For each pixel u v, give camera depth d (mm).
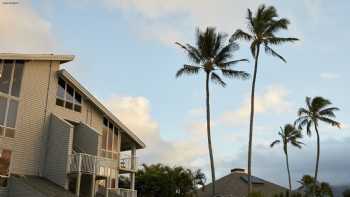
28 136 25828
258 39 32438
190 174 49812
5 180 23703
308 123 50781
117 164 30766
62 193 23641
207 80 31516
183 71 31656
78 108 29344
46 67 27625
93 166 26516
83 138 28625
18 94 25594
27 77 26297
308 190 64875
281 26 32406
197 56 31703
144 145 32562
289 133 60500
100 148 27781
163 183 47000
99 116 30734
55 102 27797
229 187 56000
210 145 30391
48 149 26844
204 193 56281
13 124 25016
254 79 32438
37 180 24938
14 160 24750
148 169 49094
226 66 31578
